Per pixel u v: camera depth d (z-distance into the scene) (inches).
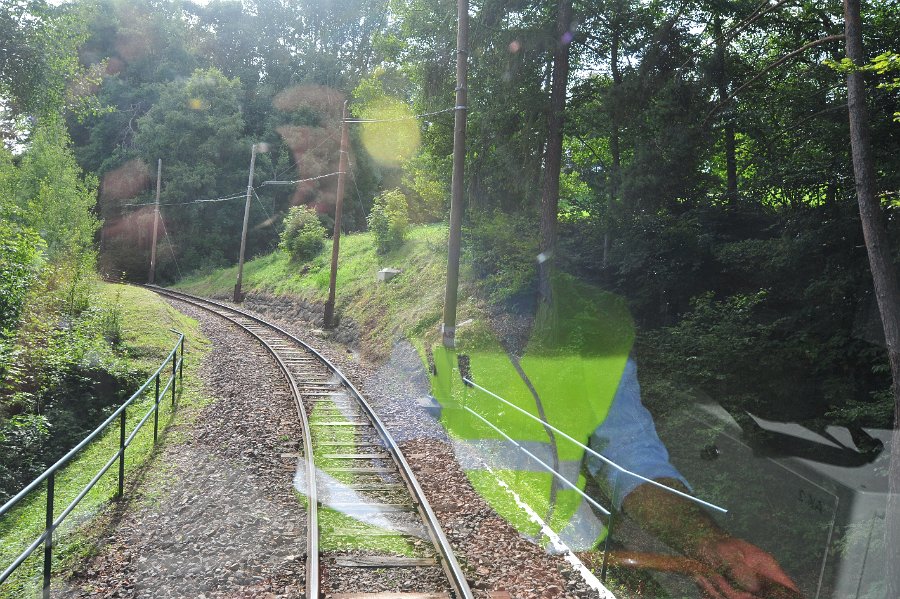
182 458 416.5
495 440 465.1
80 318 719.1
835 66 325.1
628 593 267.3
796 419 379.9
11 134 1226.0
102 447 465.4
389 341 850.1
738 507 317.7
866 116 325.7
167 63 2437.3
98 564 272.7
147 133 2188.7
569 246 729.0
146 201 2185.0
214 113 2228.1
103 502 343.3
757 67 633.0
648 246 585.0
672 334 493.4
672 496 334.6
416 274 1013.2
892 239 370.9
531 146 740.0
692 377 437.4
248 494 347.6
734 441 358.9
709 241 546.6
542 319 611.5
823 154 455.2
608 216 635.5
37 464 447.5
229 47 2630.4
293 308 1328.7
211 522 311.3
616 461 370.9
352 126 2121.1
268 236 2224.4
